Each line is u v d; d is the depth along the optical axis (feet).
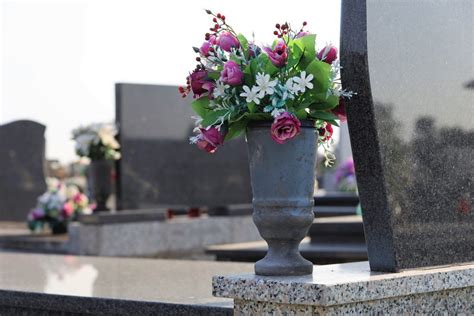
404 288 12.60
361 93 13.08
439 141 14.21
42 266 22.65
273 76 12.67
